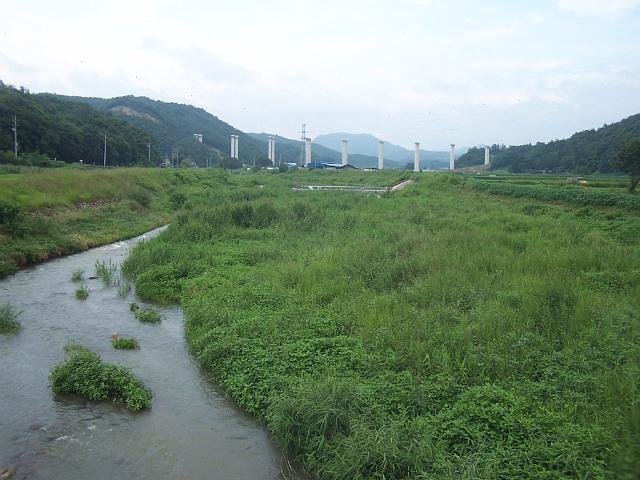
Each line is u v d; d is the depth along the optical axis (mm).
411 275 13273
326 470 5867
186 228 21156
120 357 9492
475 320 9617
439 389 7133
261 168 104375
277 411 6746
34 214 21953
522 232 19562
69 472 6047
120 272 16438
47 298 13211
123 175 35719
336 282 12805
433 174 56031
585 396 6707
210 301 12023
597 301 10438
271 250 17438
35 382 8352
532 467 5410
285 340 9312
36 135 56094
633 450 5219
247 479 6055
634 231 19562
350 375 7863
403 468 5633
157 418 7395
